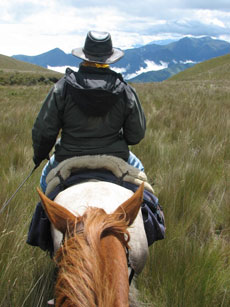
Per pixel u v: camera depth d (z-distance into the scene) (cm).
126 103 266
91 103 250
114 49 278
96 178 254
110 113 264
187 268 326
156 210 273
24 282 304
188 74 8794
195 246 356
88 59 259
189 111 1119
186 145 702
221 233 427
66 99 256
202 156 642
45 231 250
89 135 265
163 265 340
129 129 282
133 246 215
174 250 357
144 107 1338
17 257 309
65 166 258
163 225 281
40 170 577
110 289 133
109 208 210
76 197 222
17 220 375
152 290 325
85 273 134
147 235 253
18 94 2648
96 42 258
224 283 325
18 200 425
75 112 258
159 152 677
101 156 261
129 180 259
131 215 192
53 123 262
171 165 610
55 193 252
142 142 733
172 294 308
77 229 166
